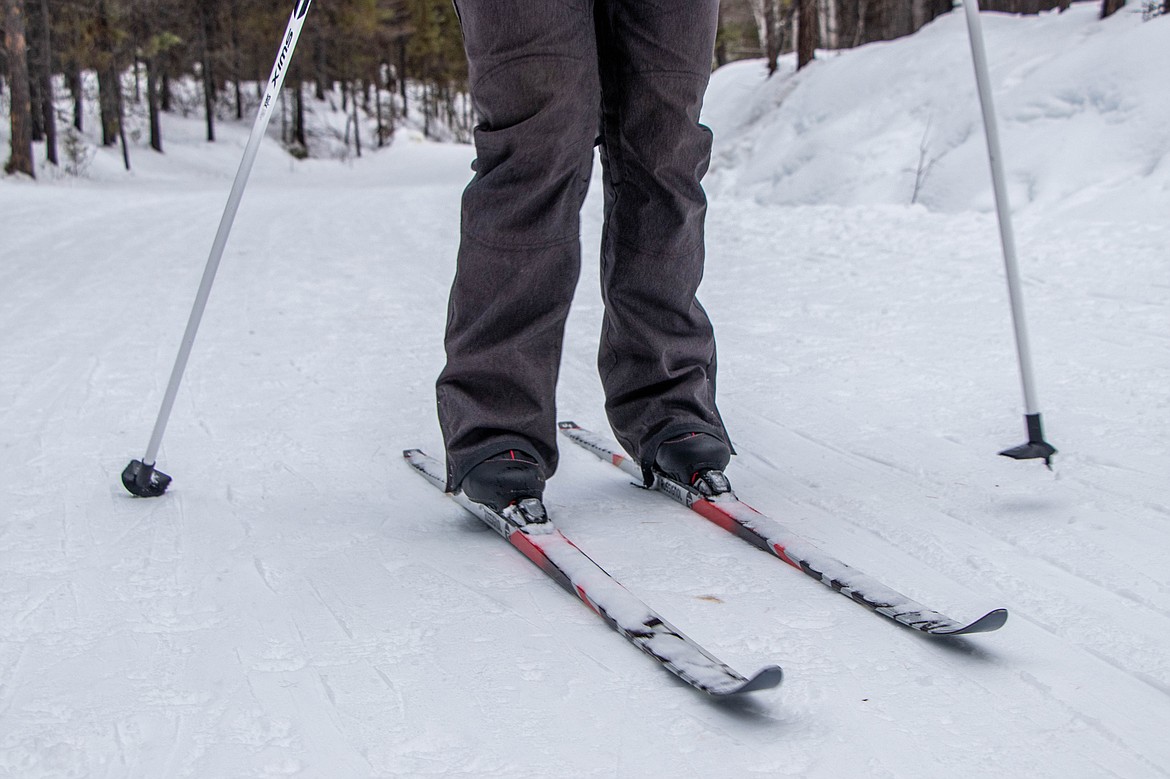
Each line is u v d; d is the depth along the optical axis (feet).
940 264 16.62
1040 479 6.67
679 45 5.70
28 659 4.38
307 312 14.46
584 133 5.61
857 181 29.37
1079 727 3.64
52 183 63.57
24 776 3.46
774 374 10.22
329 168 115.24
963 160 25.75
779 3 53.57
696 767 3.44
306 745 3.64
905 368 10.18
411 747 3.61
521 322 5.83
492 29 5.37
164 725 3.80
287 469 7.39
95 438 8.29
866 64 35.70
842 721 3.72
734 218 25.67
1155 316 11.98
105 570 5.44
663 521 6.08
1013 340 11.17
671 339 6.34
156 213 33.88
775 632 4.50
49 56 70.08
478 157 5.84
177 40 95.40
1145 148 22.25
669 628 4.28
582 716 3.80
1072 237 17.99
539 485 5.81
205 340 12.50
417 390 9.90
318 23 122.21
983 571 5.16
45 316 14.33
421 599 4.97
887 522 5.96
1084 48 26.45
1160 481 6.53
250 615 4.82
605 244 6.36
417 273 18.34
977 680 4.01
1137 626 4.47
